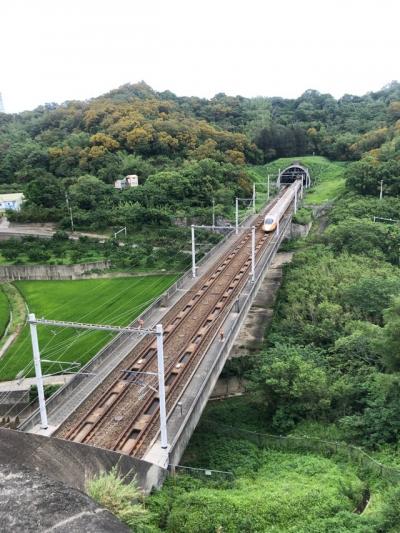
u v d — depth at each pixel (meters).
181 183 98.44
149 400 31.97
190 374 35.19
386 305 48.00
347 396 36.75
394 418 32.22
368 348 40.53
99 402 31.77
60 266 74.06
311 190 125.50
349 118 180.12
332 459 30.89
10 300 65.94
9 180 118.88
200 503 23.36
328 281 56.34
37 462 20.25
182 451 29.03
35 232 90.06
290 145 156.88
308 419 36.25
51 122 163.00
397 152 111.12
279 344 43.59
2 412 40.19
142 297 64.12
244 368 43.88
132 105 148.25
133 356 38.12
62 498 11.46
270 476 28.89
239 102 196.88
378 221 82.50
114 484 20.08
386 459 29.50
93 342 50.66
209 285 54.44
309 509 23.67
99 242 83.50
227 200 99.56
